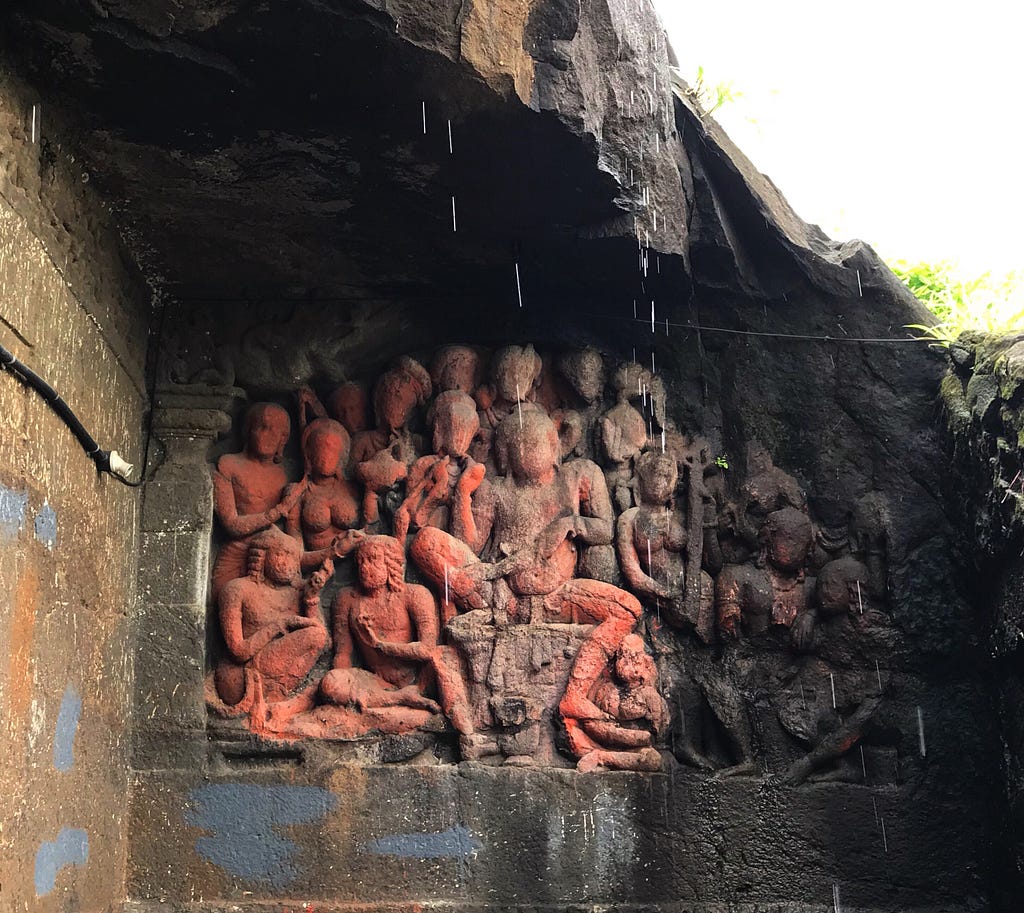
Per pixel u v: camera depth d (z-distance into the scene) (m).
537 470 6.79
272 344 6.93
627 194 6.04
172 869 6.20
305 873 6.21
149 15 4.80
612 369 7.10
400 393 6.90
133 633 6.43
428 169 5.80
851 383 7.03
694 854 6.42
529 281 6.84
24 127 5.00
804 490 7.03
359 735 6.41
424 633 6.57
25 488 4.84
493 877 6.25
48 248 5.23
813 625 6.82
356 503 6.84
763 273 6.92
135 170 5.76
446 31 5.06
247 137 5.54
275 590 6.66
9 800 4.68
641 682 6.57
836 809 6.55
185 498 6.64
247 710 6.43
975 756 6.64
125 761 6.24
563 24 5.34
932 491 6.93
